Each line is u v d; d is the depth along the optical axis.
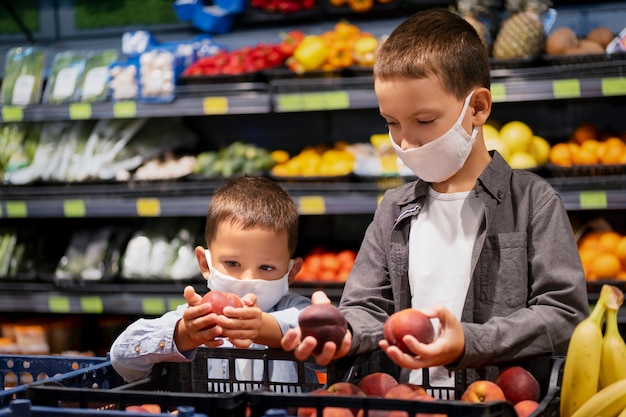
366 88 3.34
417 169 1.53
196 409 1.10
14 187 3.75
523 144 3.39
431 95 1.44
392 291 1.68
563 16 3.70
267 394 1.11
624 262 3.27
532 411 1.21
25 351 3.84
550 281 1.48
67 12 4.29
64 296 3.68
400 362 1.22
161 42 4.16
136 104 3.51
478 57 1.53
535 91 3.10
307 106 3.33
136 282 3.72
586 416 1.28
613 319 1.37
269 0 3.83
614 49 3.14
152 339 1.45
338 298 3.44
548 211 1.54
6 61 4.07
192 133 3.99
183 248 3.74
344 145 3.73
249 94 3.42
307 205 3.36
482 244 1.56
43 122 4.00
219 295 1.37
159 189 3.57
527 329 1.36
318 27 3.95
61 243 4.14
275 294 1.71
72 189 3.66
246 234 1.67
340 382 1.32
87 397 1.17
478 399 1.28
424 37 1.46
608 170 3.19
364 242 1.73
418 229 1.65
